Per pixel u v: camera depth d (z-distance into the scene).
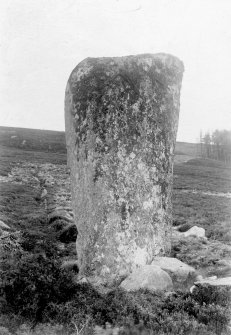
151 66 9.48
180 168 65.88
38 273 7.36
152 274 7.86
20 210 19.58
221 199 31.70
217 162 85.62
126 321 6.23
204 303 6.75
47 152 77.50
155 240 9.18
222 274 9.42
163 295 7.36
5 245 10.79
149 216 9.15
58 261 9.86
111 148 8.91
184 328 5.98
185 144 129.50
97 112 8.98
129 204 8.95
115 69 9.18
